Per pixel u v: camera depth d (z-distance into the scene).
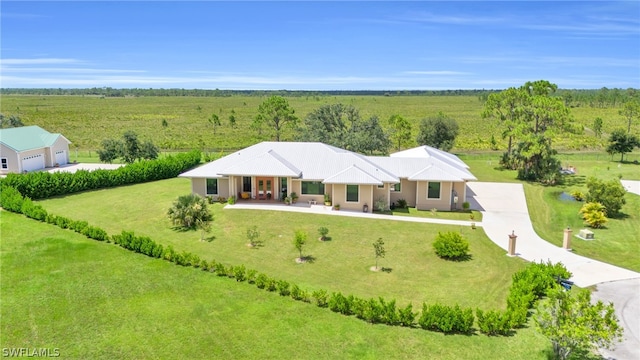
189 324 17.64
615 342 16.58
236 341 16.44
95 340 16.45
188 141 84.44
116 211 34.75
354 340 16.52
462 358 15.35
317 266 24.53
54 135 56.31
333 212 34.25
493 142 78.31
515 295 19.11
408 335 16.89
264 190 37.34
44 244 25.92
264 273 23.39
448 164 38.66
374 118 62.69
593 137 85.88
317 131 60.69
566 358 14.73
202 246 27.38
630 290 21.44
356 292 21.25
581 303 14.42
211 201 36.69
